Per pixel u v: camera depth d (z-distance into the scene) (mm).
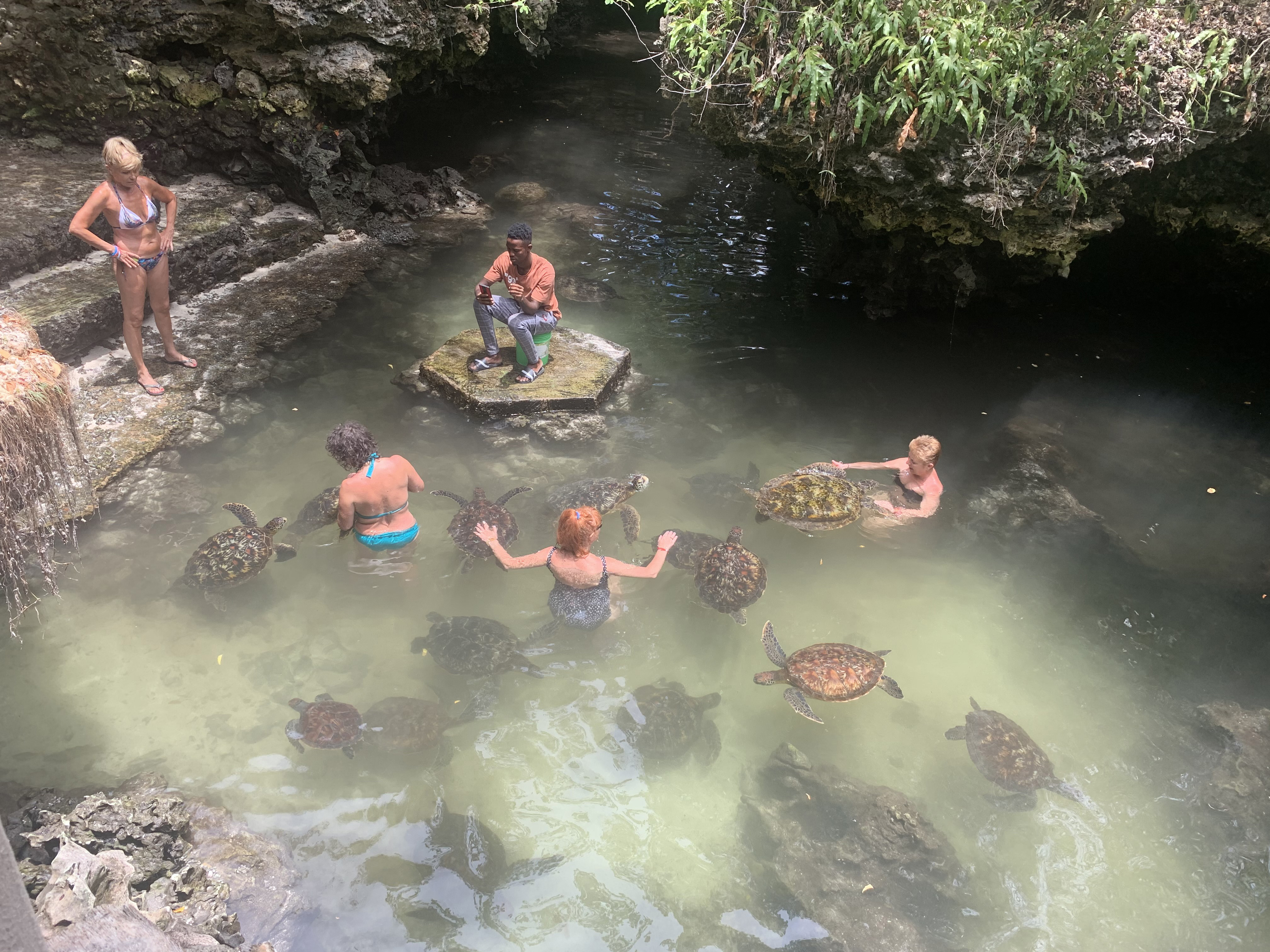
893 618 5449
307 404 7262
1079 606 5609
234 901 3602
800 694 4668
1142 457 7203
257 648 4934
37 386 3314
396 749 4238
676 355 8422
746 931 3678
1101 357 8789
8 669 4676
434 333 8469
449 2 10680
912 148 7125
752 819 4172
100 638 4914
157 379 7105
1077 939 3719
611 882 3854
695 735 4445
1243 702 4922
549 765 4371
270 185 9984
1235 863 4051
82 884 2906
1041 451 7113
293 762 4305
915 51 6598
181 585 5293
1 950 1911
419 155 12898
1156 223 8539
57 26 8711
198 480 6246
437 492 6031
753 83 7305
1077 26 6934
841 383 8109
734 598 5133
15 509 3424
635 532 5754
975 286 9500
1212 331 9336
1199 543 6227
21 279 7344
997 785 4262
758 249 10789
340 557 5613
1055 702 4918
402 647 4992
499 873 3850
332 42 9570
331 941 3533
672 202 12000
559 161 13250
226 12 9016
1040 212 7469
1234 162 7805
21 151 9086
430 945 3543
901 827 4082
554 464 6773
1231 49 6691
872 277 9766
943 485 6742
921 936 3691
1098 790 4410
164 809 3826
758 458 6996
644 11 22141
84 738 4328
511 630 5094
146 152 9547
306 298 8820
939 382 8211
